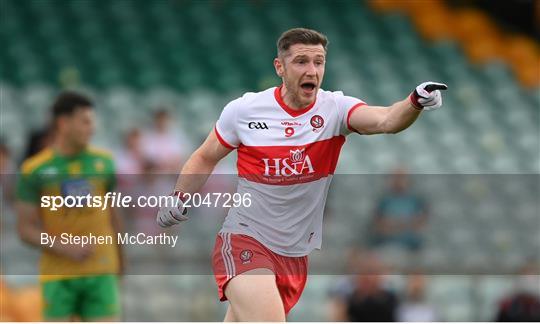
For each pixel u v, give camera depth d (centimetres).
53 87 5012
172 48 5516
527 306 3158
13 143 4294
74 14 5594
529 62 6175
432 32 6228
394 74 5744
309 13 6109
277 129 1725
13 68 5091
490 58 6144
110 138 4409
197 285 3303
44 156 2380
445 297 3744
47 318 2373
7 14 5475
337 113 1728
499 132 5391
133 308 3244
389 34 6116
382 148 4922
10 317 2944
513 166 5078
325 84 5500
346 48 5909
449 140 5181
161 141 3938
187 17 5806
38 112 4569
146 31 5600
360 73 5669
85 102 2366
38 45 5300
